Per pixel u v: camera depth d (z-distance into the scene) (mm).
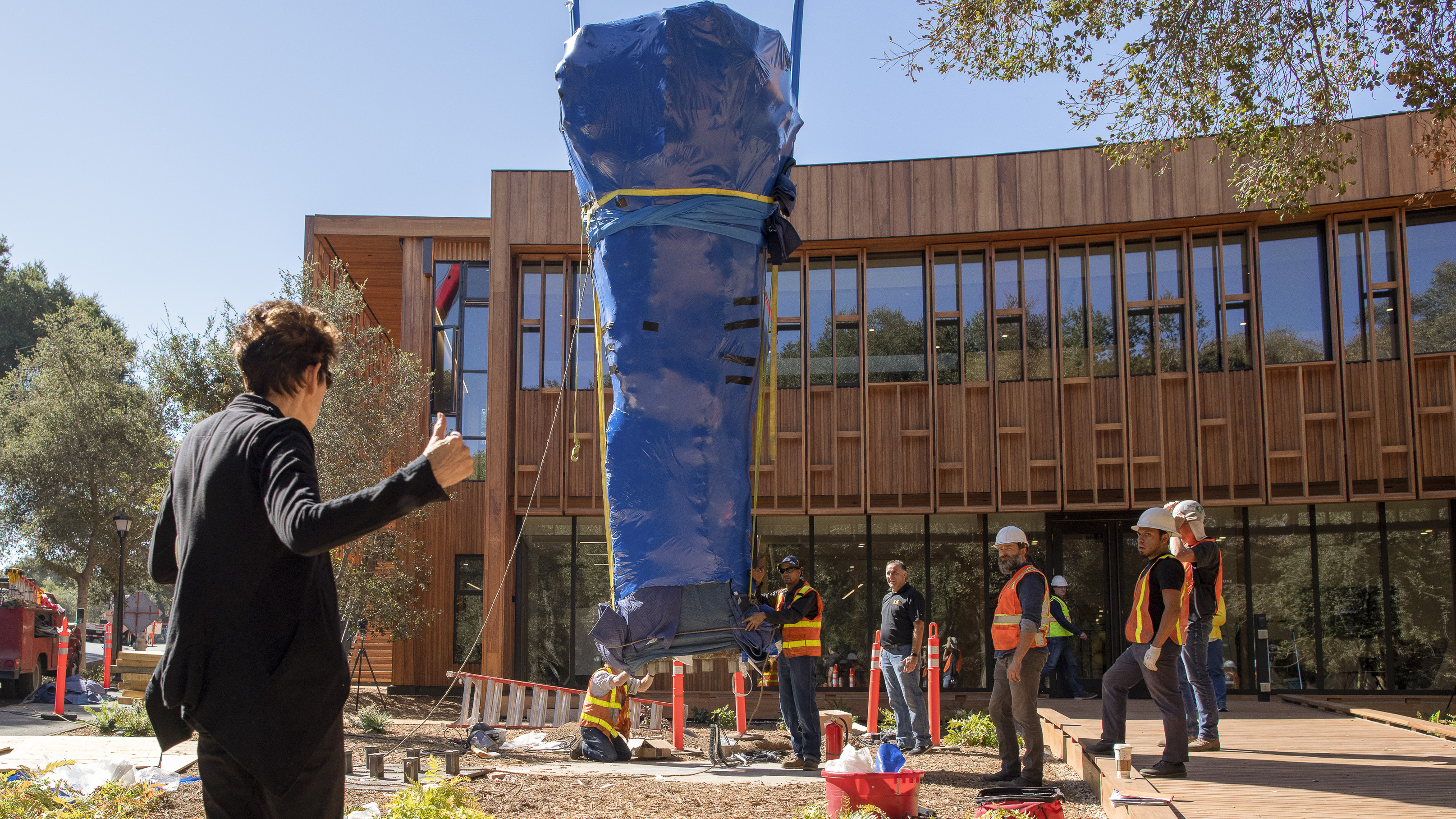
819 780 7965
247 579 2111
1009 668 6777
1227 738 9320
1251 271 15727
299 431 2207
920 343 16625
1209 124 11094
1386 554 15258
